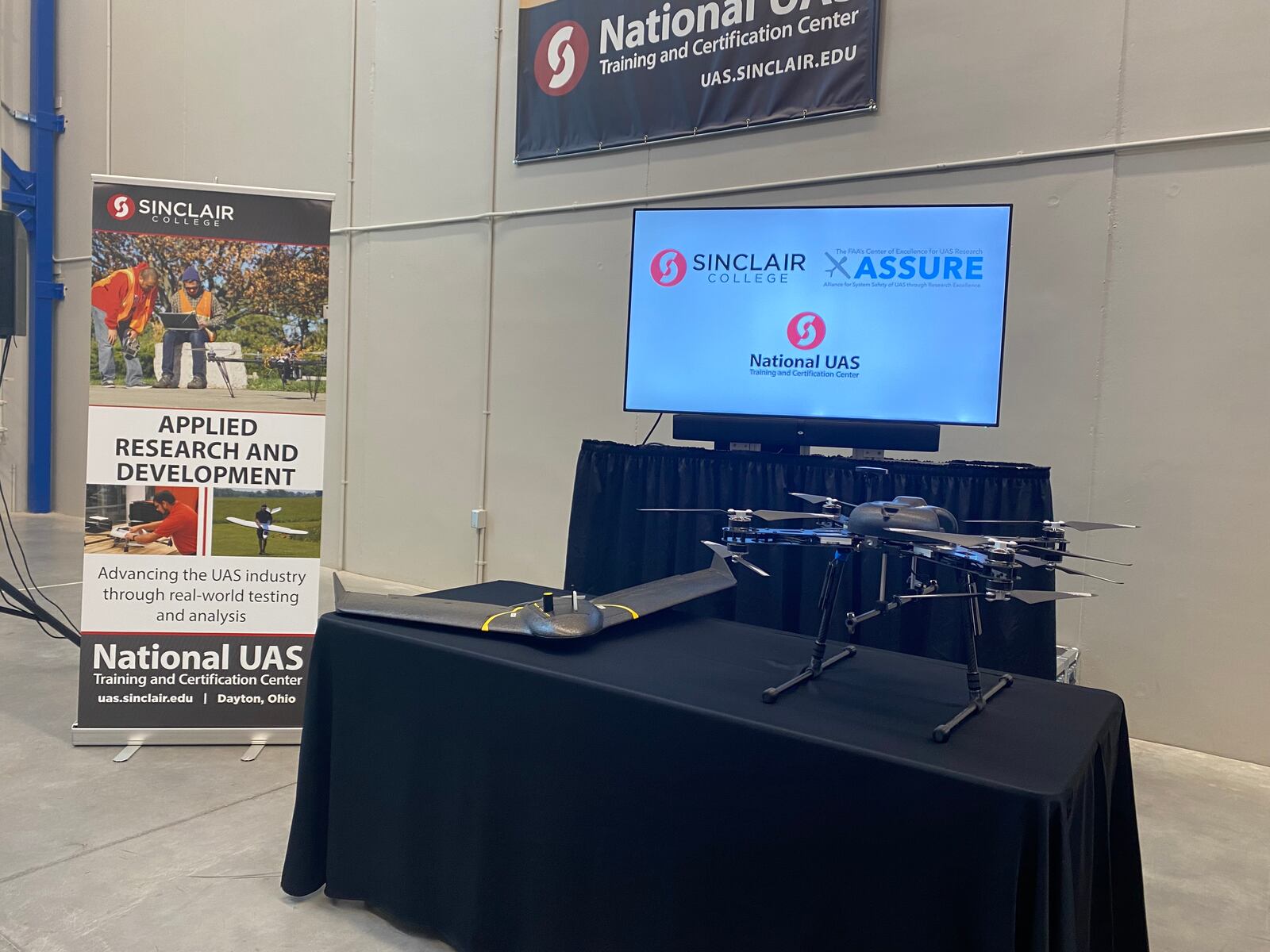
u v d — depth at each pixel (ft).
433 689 5.42
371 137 16.66
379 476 16.96
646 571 9.38
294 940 5.76
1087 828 4.05
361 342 17.10
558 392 14.49
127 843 6.95
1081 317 10.30
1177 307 9.77
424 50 15.83
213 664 8.87
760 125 12.32
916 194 11.28
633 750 4.63
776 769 4.20
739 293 9.66
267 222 8.61
